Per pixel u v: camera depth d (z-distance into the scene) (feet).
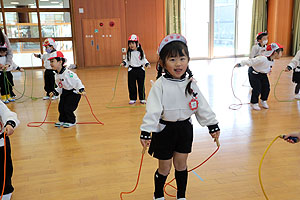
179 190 6.72
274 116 13.65
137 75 16.21
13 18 30.25
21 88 21.94
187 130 6.27
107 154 9.85
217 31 36.58
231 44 37.58
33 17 30.60
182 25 35.65
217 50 37.42
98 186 7.79
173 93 5.97
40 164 9.20
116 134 11.76
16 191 7.62
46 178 8.29
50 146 10.68
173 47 5.71
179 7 33.86
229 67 29.53
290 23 36.40
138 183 7.88
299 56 16.03
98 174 8.46
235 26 36.96
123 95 18.74
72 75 12.35
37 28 31.01
